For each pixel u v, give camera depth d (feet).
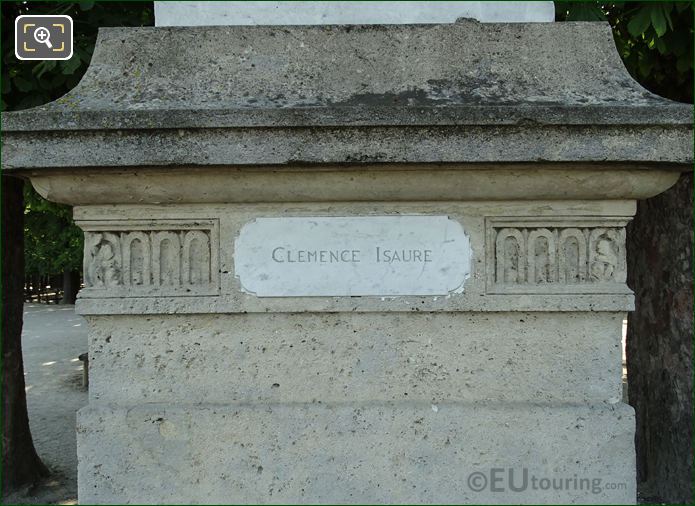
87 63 11.77
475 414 7.16
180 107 6.91
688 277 12.87
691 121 6.48
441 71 7.34
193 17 7.79
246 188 6.93
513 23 7.54
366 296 7.18
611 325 7.28
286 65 7.36
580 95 7.11
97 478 7.17
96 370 7.27
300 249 7.19
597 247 7.21
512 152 6.47
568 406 7.20
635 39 12.64
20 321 15.10
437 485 7.17
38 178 6.87
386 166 6.63
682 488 12.84
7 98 12.51
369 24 7.57
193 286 7.20
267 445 7.19
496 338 7.27
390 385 7.29
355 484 7.18
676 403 13.03
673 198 13.07
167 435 7.18
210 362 7.28
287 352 7.28
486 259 7.18
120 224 7.16
